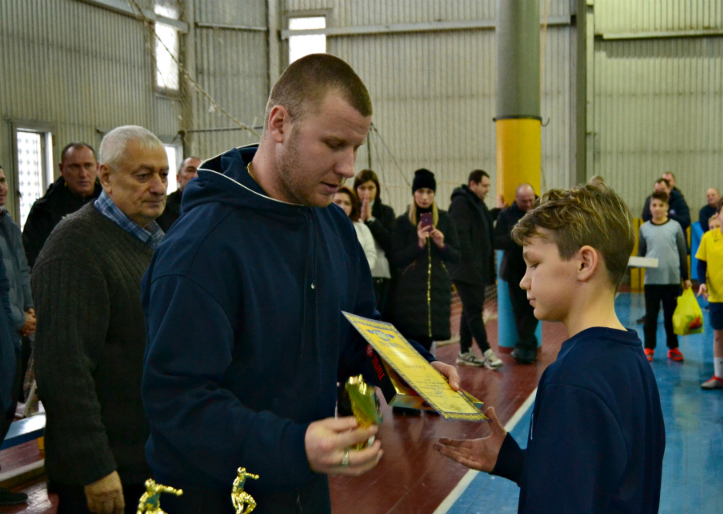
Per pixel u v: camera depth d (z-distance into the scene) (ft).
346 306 4.91
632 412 3.84
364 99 4.06
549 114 47.11
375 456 3.59
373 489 11.86
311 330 4.41
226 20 44.60
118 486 5.82
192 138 43.34
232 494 3.67
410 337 16.60
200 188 4.23
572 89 46.65
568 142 47.01
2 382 8.18
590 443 3.67
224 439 3.68
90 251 6.02
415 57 47.42
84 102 36.65
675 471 12.81
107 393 6.10
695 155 46.03
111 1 37.81
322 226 4.68
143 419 6.21
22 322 12.74
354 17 47.16
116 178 6.25
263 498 4.27
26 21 33.58
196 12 43.47
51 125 34.81
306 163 4.08
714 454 13.64
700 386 18.99
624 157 46.80
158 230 6.69
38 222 15.47
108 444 5.87
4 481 12.03
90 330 5.89
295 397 4.35
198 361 3.85
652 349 22.62
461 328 22.02
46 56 34.60
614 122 46.70
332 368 4.62
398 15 47.16
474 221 20.71
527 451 4.04
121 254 6.21
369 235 16.31
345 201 16.05
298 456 3.55
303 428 3.63
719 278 18.28
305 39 47.37
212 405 3.77
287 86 4.11
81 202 15.39
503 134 23.65
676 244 21.91
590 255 4.12
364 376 5.13
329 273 4.57
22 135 33.81
